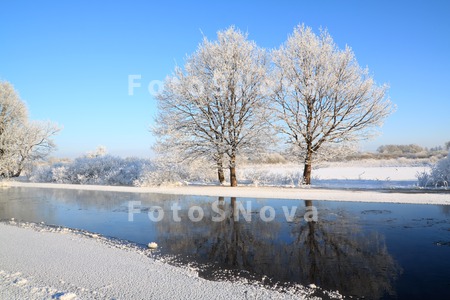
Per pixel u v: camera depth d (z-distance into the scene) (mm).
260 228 11562
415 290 6023
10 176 40969
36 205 18109
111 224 12609
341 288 6160
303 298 5609
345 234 10367
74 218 13984
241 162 25859
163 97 25141
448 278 6582
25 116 39906
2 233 10844
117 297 5344
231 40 24500
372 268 7281
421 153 70312
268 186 24547
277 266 7531
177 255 8453
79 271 6750
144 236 10625
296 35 24266
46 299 5055
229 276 6836
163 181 26438
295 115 23625
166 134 24953
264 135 24234
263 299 5461
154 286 5918
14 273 6473
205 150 24734
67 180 35969
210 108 24312
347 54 23484
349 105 23031
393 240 9523
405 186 21703
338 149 23938
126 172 31969
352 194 18141
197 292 5676
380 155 70625
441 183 20922
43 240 9773
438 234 10070
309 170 24359
